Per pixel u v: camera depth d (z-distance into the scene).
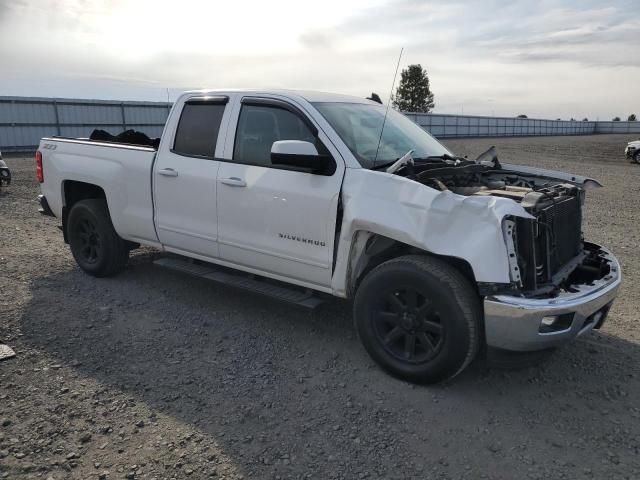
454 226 3.39
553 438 3.18
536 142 48.50
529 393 3.68
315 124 4.11
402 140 4.63
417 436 3.18
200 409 3.40
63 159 5.80
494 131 71.75
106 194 5.40
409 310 3.63
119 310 4.94
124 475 2.78
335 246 3.94
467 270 3.56
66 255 6.70
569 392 3.71
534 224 3.42
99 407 3.38
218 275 4.78
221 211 4.54
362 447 3.06
